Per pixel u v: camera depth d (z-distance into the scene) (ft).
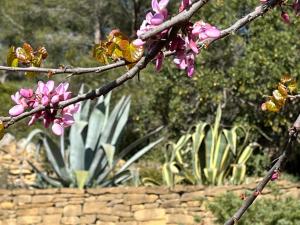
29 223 32.86
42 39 74.79
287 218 24.40
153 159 49.75
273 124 40.55
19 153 46.37
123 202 32.71
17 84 69.31
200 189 32.27
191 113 44.68
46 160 45.03
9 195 33.14
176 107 44.21
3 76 76.74
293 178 36.37
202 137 34.65
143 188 32.60
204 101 43.19
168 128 47.14
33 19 79.25
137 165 49.29
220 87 42.42
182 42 6.80
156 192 32.53
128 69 6.86
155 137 48.96
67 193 33.01
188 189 32.37
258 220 24.61
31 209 32.96
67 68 6.88
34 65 7.16
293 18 37.93
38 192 33.09
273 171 9.25
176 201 32.27
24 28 78.69
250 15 7.88
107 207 32.71
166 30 6.64
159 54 6.76
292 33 39.52
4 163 45.47
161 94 45.88
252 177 37.68
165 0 6.68
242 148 35.76
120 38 6.82
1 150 46.16
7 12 78.89
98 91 6.88
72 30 82.58
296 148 39.55
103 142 35.58
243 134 39.11
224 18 41.73
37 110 7.07
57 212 32.86
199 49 7.36
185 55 6.79
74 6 80.07
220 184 34.19
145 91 50.34
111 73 60.49
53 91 7.21
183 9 6.71
